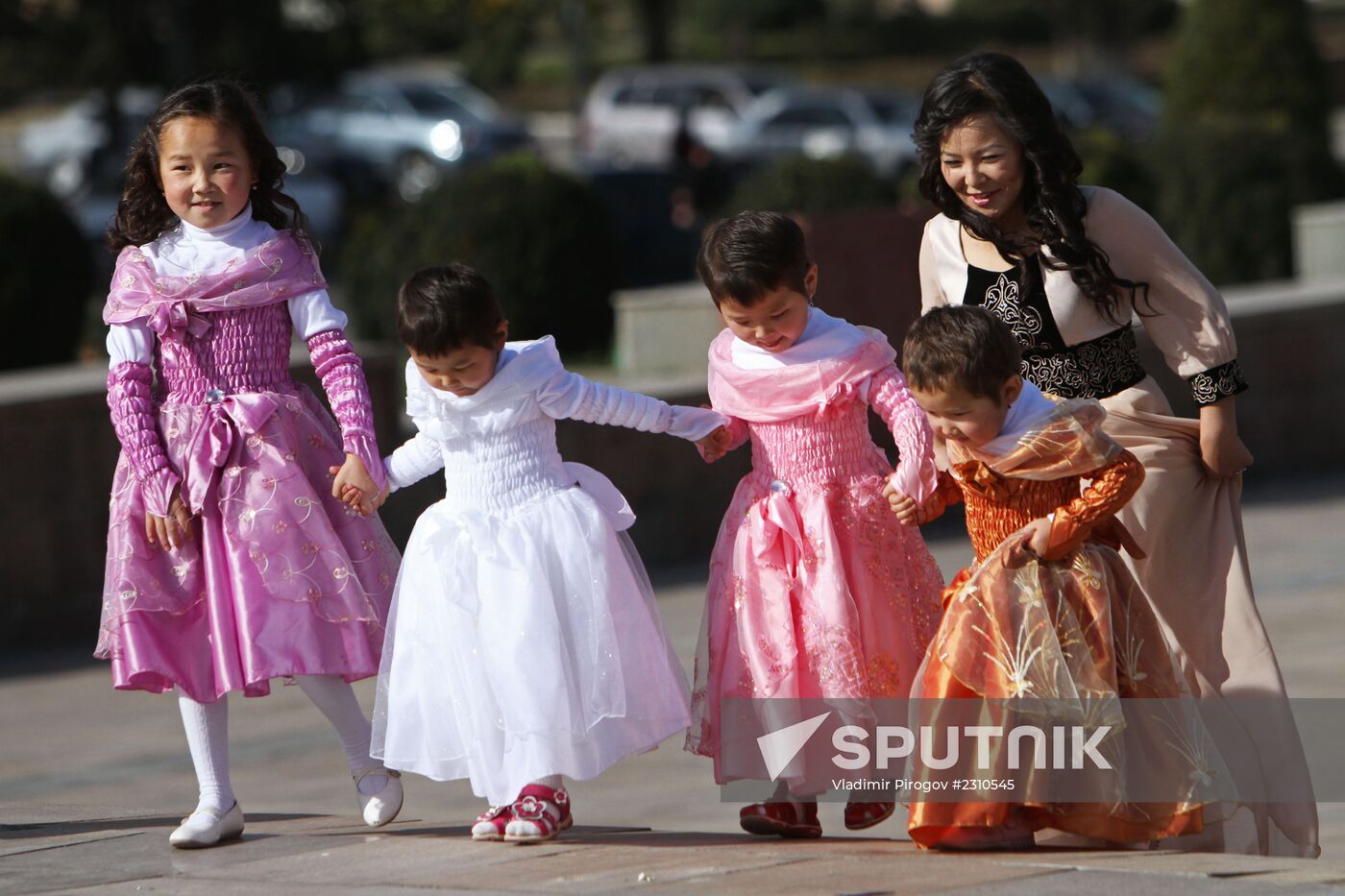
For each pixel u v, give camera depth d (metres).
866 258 38.31
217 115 14.64
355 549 14.91
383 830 15.41
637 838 14.59
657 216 60.28
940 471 14.34
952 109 14.17
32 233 46.25
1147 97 102.56
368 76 103.75
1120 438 14.73
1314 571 29.67
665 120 101.25
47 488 27.84
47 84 99.81
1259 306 38.25
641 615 14.05
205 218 14.73
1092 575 13.37
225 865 13.82
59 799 20.53
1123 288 14.49
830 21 178.50
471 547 13.88
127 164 15.10
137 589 14.38
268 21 93.19
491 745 13.78
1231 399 14.69
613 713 13.63
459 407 13.99
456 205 47.53
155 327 14.55
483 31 158.88
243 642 14.23
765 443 14.40
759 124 97.06
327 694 14.97
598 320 48.28
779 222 14.09
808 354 14.22
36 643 27.84
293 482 14.55
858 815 14.52
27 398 27.58
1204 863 12.84
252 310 14.81
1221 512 15.10
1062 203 14.13
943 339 13.22
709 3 177.00
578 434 30.83
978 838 13.43
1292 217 53.41
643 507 31.92
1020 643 13.18
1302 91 65.56
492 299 13.91
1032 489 13.44
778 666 13.92
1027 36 176.25
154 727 24.03
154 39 94.62
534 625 13.62
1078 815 13.38
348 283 48.72
